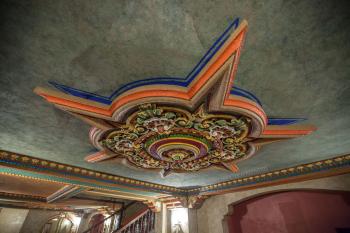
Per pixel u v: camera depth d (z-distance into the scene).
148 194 8.82
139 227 11.20
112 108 3.21
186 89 2.85
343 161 5.48
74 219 17.30
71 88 2.95
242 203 8.82
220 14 2.05
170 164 5.73
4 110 3.44
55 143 4.61
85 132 4.16
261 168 6.52
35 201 11.42
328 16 2.11
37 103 3.29
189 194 9.25
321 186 6.43
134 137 4.23
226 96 2.93
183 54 2.45
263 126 3.70
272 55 2.53
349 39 2.34
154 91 2.88
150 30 2.18
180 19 2.08
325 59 2.59
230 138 4.29
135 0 1.92
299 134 4.06
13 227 13.93
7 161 4.86
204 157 5.30
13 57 2.48
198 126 3.89
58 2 1.93
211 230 8.77
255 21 2.13
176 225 9.92
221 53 2.23
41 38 2.27
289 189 7.11
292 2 1.98
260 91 3.14
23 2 1.92
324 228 6.76
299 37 2.31
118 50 2.40
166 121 3.65
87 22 2.10
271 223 7.84
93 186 6.71
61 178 5.82
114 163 5.75
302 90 3.12
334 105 3.44
